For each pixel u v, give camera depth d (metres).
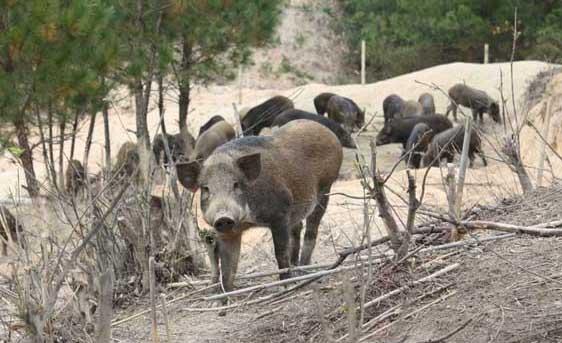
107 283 19.02
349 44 143.12
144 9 50.69
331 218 35.91
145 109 49.12
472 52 126.31
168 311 26.67
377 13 138.62
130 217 28.95
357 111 79.12
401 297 22.05
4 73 38.25
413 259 23.16
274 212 26.14
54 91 38.81
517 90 78.88
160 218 30.02
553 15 115.94
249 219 25.45
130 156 41.34
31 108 40.78
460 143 58.91
